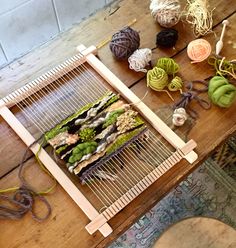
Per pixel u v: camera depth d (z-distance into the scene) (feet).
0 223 1.96
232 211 3.04
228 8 2.64
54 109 2.28
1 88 2.36
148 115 2.22
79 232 1.94
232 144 3.24
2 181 2.06
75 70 2.40
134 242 2.93
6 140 2.18
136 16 2.62
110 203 2.01
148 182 2.02
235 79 2.36
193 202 3.06
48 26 3.35
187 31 2.55
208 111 2.26
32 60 2.46
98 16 2.62
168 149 2.16
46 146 2.15
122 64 2.42
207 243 2.24
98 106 2.22
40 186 2.05
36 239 1.93
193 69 2.41
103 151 2.10
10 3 2.93
